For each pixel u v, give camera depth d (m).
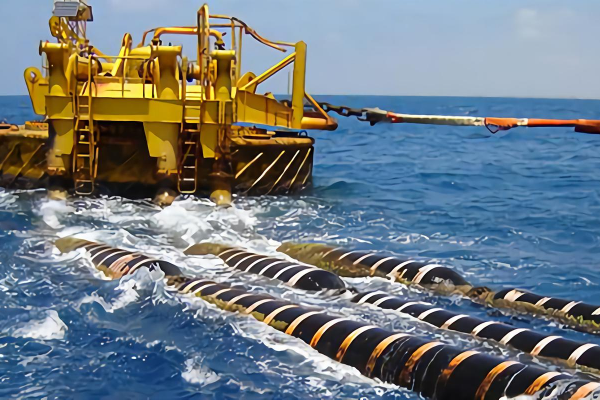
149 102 17.52
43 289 11.57
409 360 8.41
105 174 18.30
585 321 10.44
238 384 8.48
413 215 19.33
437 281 12.09
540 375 7.67
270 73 19.41
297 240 15.78
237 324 10.09
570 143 45.97
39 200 18.11
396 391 8.27
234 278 12.38
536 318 10.86
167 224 16.28
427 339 9.09
